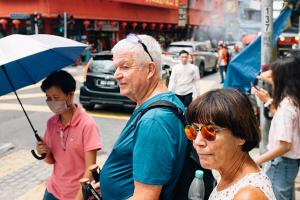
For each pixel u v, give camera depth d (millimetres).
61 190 2879
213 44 37188
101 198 2291
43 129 8719
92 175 2469
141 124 1869
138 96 2098
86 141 2773
